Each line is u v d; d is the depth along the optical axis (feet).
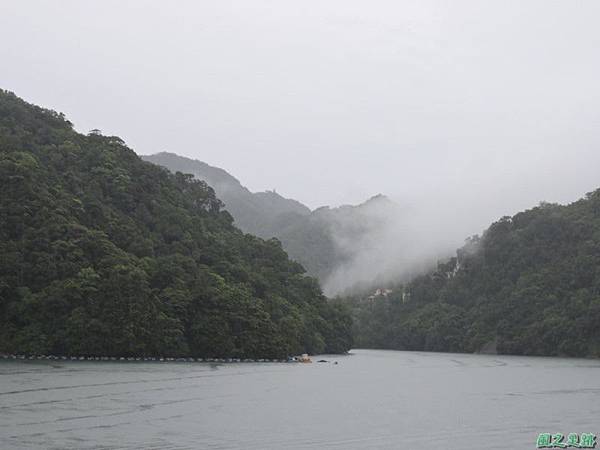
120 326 344.28
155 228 469.16
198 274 419.74
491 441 145.89
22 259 350.23
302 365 395.34
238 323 407.85
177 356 371.35
